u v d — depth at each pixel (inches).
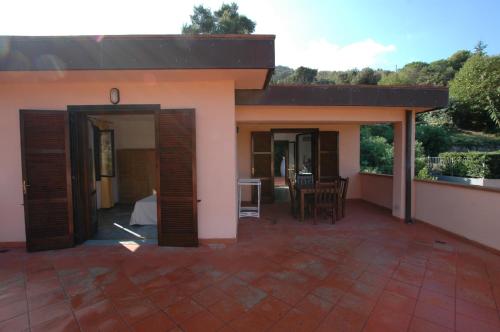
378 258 123.0
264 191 264.1
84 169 145.2
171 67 111.7
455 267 112.9
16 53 109.2
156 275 106.3
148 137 266.4
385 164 423.5
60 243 134.8
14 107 133.3
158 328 74.3
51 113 130.0
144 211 181.8
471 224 141.0
